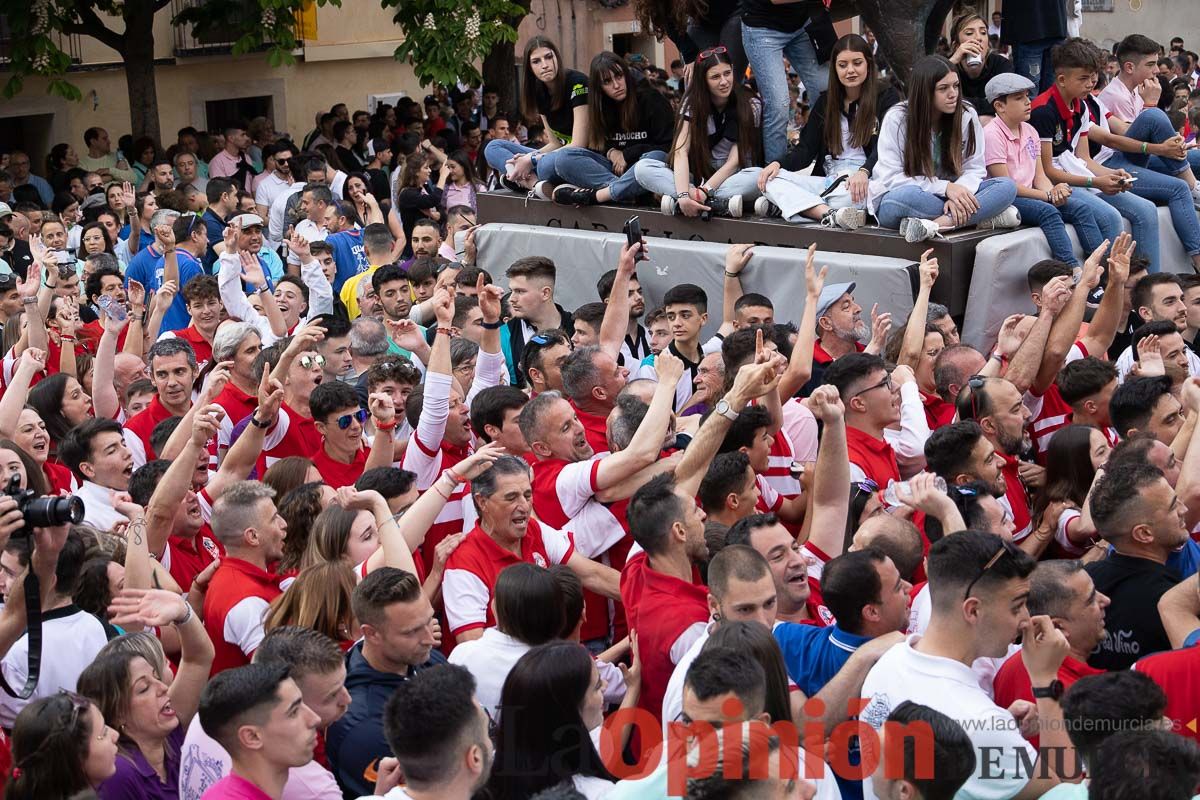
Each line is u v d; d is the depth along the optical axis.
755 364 5.38
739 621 3.84
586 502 5.58
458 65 15.57
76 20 16.28
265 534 5.03
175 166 15.41
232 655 4.90
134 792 4.03
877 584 4.20
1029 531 6.14
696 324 7.70
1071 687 3.71
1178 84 17.84
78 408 7.39
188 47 19.14
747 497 5.31
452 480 5.20
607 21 25.00
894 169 8.12
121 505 4.90
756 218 8.80
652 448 5.41
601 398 6.36
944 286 7.95
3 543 4.24
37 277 8.23
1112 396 6.35
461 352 7.38
